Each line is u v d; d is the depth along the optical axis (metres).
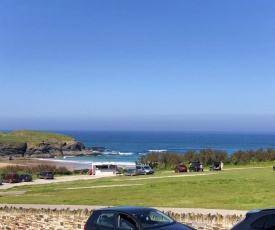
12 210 23.56
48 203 30.34
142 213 13.26
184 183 39.84
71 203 29.69
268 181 38.66
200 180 42.28
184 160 91.06
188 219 17.98
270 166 72.75
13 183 67.56
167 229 12.53
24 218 22.86
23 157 176.38
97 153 190.88
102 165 83.00
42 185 56.47
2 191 48.94
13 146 177.62
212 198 28.86
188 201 27.69
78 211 20.80
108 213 13.55
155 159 92.94
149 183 42.91
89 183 51.62
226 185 36.66
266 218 11.04
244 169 65.06
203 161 88.69
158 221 13.11
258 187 34.41
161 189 36.19
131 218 12.98
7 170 93.69
